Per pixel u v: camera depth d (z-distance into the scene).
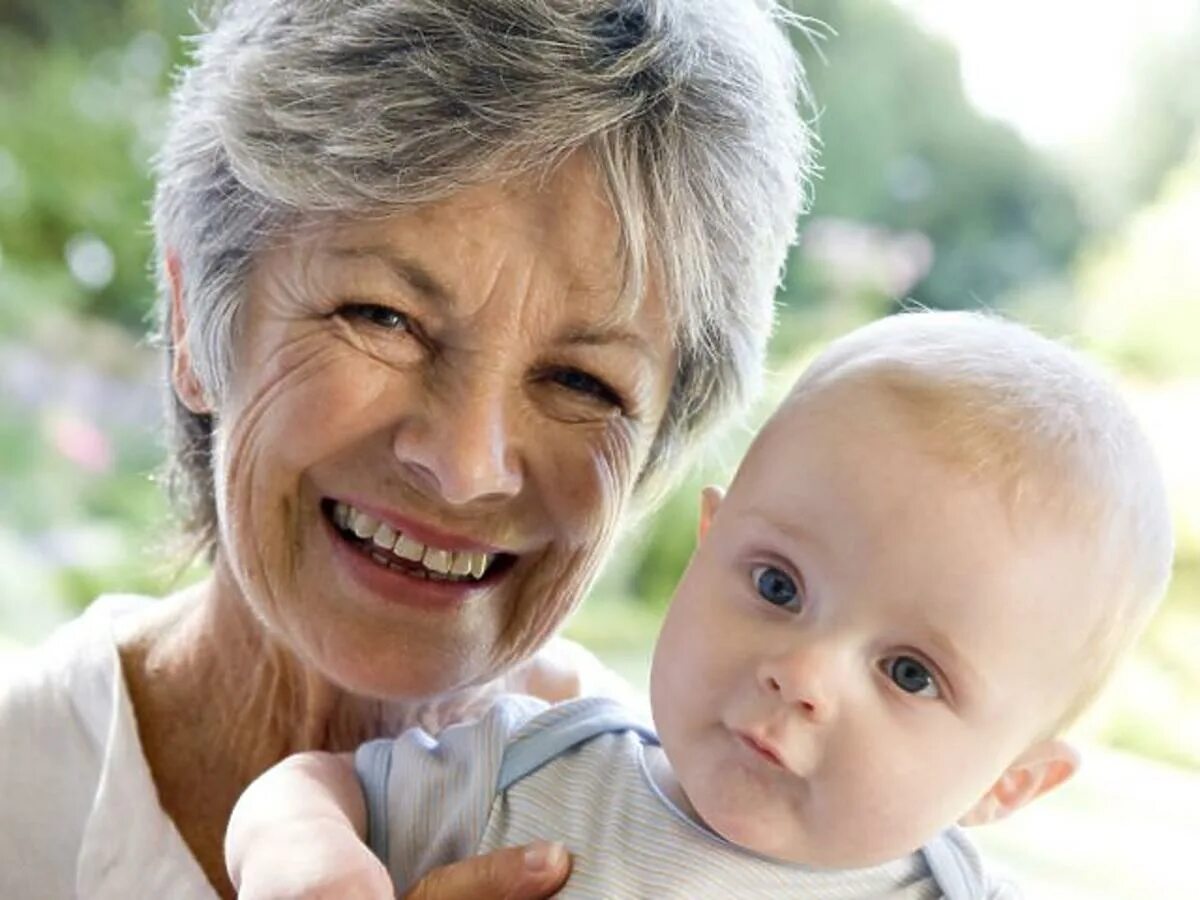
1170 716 1.80
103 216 3.95
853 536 1.03
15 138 3.99
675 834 1.09
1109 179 2.37
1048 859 1.58
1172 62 2.34
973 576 1.01
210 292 1.24
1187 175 2.27
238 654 1.37
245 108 1.17
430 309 1.16
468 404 1.16
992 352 1.09
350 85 1.14
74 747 1.38
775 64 1.27
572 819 1.11
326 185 1.14
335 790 1.17
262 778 1.19
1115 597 1.06
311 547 1.25
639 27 1.17
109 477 3.51
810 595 1.04
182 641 1.42
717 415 1.35
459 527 1.22
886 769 1.02
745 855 1.09
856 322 2.40
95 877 1.31
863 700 1.03
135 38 4.12
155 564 1.60
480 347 1.16
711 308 1.25
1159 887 1.52
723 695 1.05
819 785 1.03
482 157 1.12
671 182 1.18
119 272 3.90
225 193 1.22
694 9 1.20
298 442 1.20
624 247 1.16
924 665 1.03
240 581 1.27
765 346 1.36
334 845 1.07
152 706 1.40
